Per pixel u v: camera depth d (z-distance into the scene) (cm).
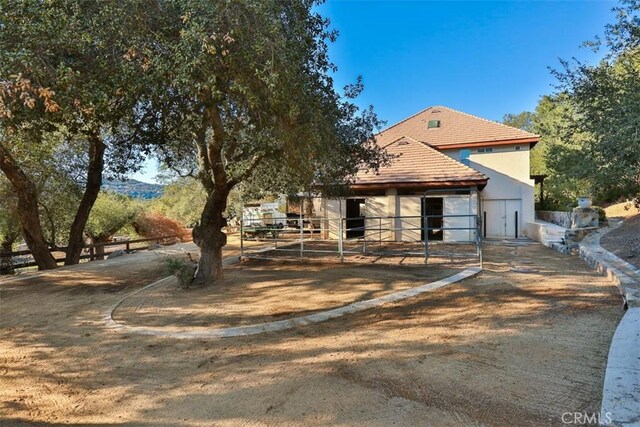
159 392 386
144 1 480
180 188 3084
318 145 652
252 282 932
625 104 472
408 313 631
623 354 401
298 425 312
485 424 300
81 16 477
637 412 289
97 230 2308
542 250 1386
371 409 332
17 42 429
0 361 486
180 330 591
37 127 564
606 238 1279
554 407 320
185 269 899
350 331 555
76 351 515
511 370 397
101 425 328
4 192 1503
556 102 648
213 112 641
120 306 758
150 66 498
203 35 444
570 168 589
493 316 591
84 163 1597
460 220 1672
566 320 554
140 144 883
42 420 338
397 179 1700
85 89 469
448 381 378
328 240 1823
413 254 1223
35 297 866
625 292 638
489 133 2106
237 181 918
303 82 577
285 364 443
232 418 329
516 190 2033
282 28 529
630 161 459
